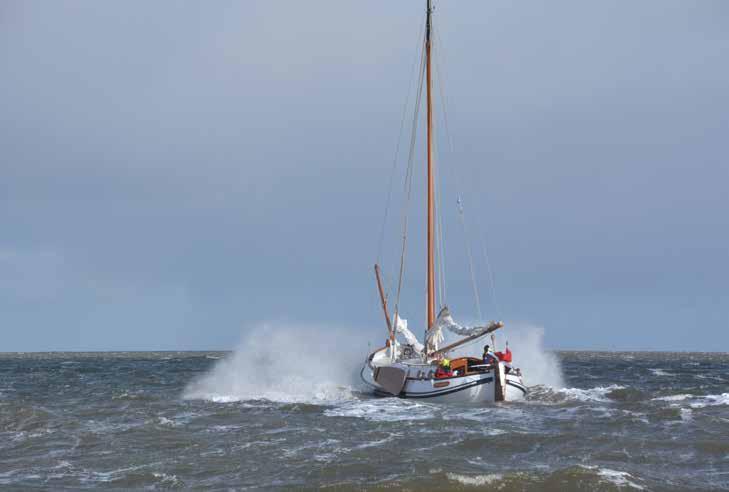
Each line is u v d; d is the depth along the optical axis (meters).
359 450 52.44
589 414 71.62
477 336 82.88
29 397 98.88
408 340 95.19
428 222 97.44
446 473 42.88
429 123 100.19
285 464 47.91
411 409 76.81
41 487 42.62
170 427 65.25
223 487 42.09
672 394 94.00
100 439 58.69
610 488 39.78
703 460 48.59
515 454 50.53
